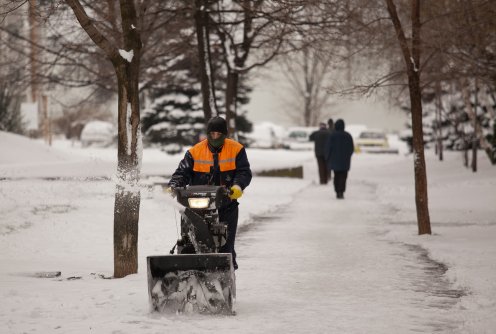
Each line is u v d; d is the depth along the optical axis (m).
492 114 86.81
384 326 19.20
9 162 76.19
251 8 56.62
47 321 19.23
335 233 41.31
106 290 23.80
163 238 37.81
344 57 44.34
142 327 18.62
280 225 45.38
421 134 39.38
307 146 180.88
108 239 38.25
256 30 60.34
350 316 20.41
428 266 29.98
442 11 41.38
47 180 58.53
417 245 36.25
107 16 53.31
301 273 28.25
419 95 39.38
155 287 20.14
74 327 18.55
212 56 78.38
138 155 27.52
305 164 126.25
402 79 44.34
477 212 50.66
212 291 20.25
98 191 54.47
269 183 78.06
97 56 67.62
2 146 80.12
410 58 39.16
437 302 22.64
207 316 20.11
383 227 43.97
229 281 20.23
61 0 32.47
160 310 20.16
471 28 40.56
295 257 32.62
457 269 27.86
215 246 20.72
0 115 99.19
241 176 21.45
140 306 21.25
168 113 130.38
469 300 22.52
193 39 71.62
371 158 135.00
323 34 53.31
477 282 25.02
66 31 65.12
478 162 95.44
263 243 37.34
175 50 67.88
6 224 40.28
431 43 39.81
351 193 71.75
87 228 40.94
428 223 39.44
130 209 27.41
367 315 20.56
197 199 20.62
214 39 76.06
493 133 87.44
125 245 27.39
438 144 116.19
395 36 41.94
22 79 69.44
